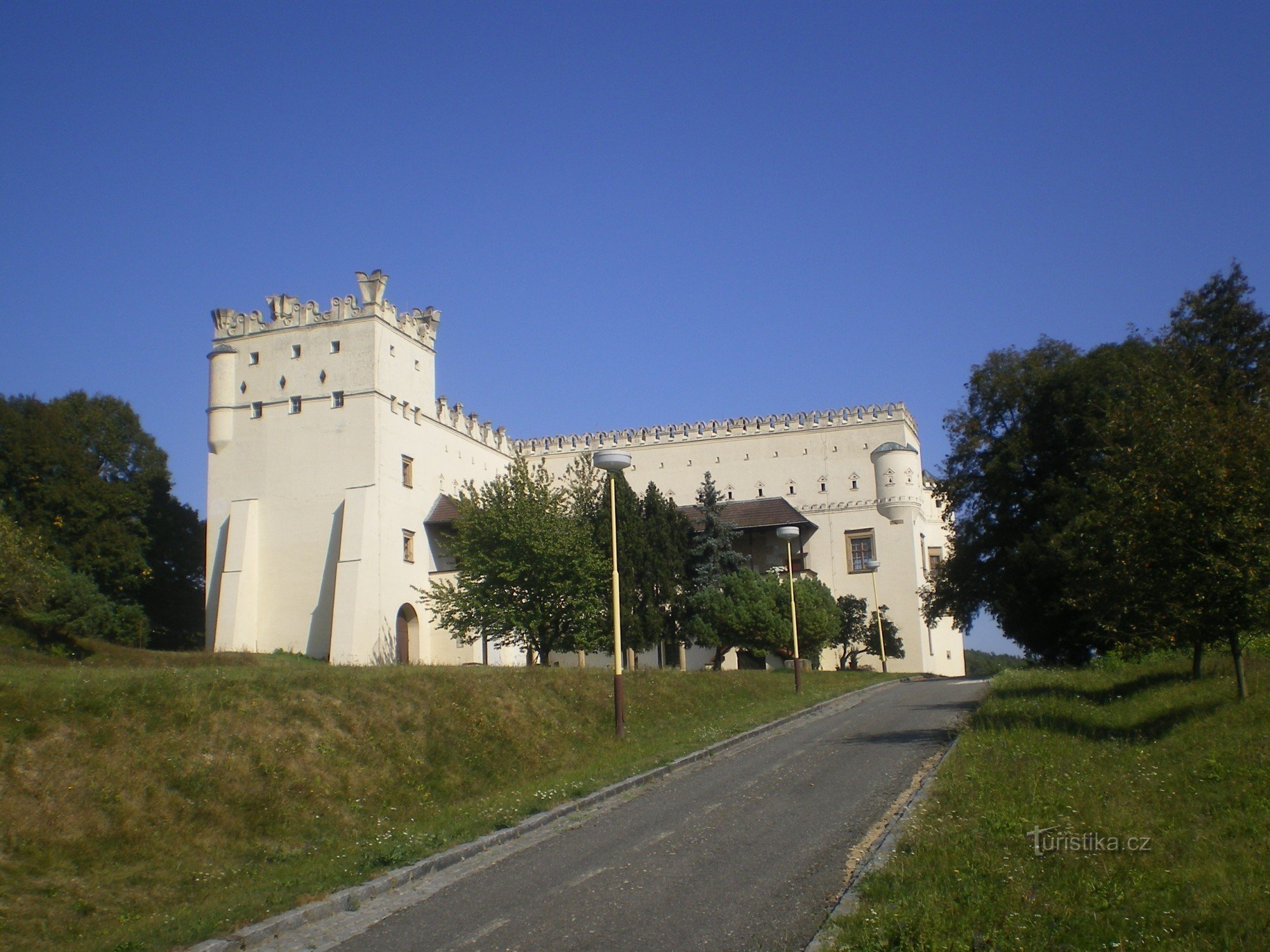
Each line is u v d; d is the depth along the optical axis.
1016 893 8.89
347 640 51.72
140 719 17.06
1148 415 21.47
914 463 72.25
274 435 56.66
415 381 59.38
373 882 11.57
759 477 74.69
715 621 56.78
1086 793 12.95
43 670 19.53
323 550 54.41
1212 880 9.09
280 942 9.73
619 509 52.06
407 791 19.16
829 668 68.81
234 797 16.41
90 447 60.53
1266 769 12.92
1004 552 45.69
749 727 26.30
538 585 43.25
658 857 12.16
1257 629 19.36
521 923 9.74
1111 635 29.69
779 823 13.65
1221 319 45.62
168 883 13.44
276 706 19.70
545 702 27.05
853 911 9.02
